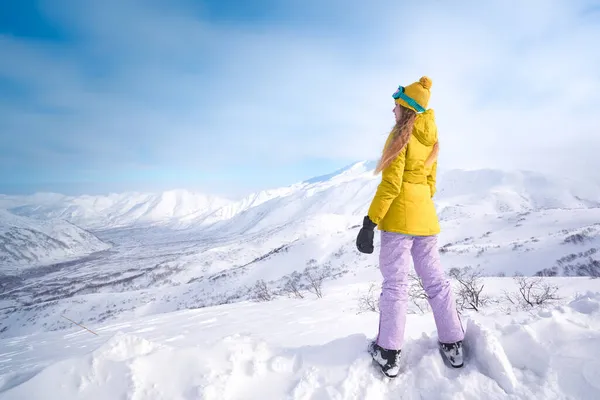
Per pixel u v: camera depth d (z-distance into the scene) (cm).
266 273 7100
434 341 186
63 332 656
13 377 161
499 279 918
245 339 187
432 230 181
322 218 19712
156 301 6862
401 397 155
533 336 168
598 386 138
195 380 152
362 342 183
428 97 180
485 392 146
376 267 4484
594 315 192
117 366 152
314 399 151
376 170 180
